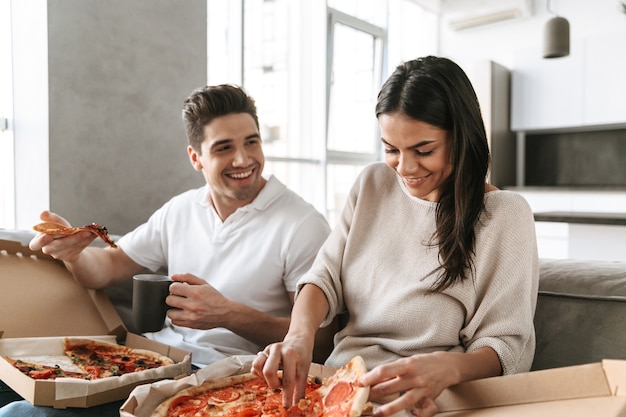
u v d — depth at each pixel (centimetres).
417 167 96
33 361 113
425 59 98
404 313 106
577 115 454
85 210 226
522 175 498
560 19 309
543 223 445
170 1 256
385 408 73
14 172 229
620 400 65
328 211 462
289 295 145
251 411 87
